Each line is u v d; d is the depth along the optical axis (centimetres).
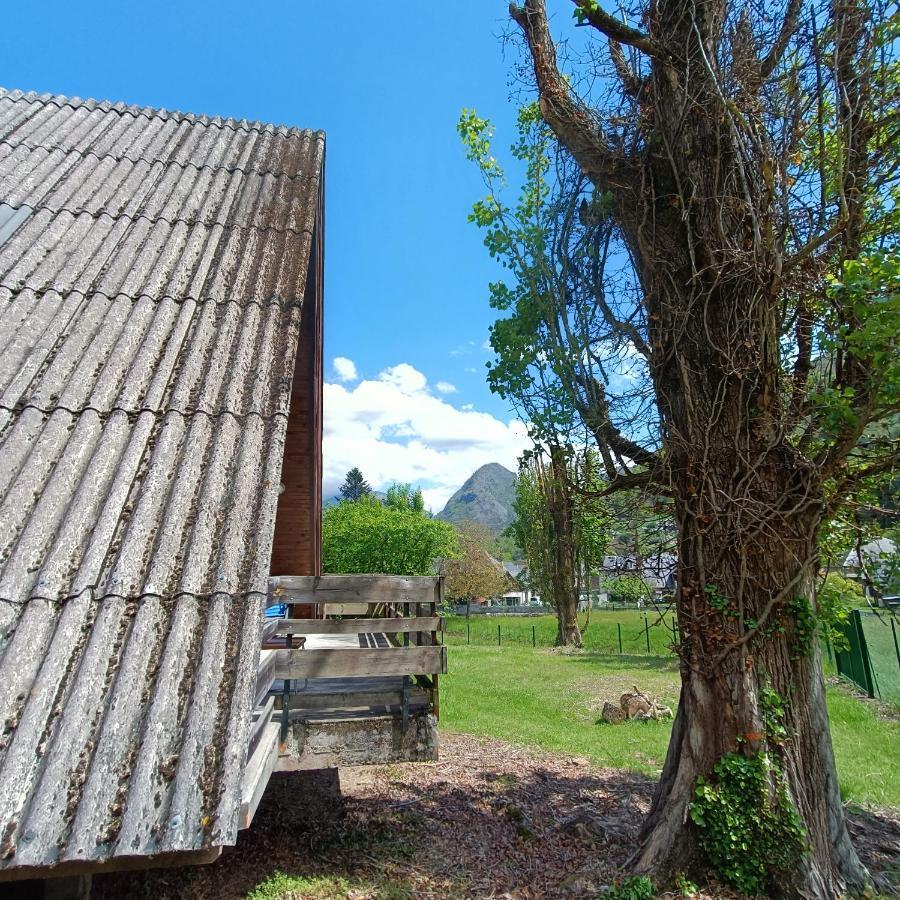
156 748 219
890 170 425
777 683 416
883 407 373
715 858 398
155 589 268
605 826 529
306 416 836
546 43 553
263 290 461
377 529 3866
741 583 422
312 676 467
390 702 494
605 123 508
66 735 218
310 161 651
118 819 202
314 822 567
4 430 329
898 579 460
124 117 693
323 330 818
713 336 448
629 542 527
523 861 480
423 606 566
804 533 429
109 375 368
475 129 579
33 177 543
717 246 442
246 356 402
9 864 188
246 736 226
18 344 377
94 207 519
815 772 412
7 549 274
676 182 460
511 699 1259
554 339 539
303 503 967
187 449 333
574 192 537
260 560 285
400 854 499
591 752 814
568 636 2539
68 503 298
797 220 438
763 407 434
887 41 400
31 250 454
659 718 1042
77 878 260
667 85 466
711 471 438
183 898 432
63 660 240
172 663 244
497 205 579
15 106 661
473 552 4984
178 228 514
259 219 542
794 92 430
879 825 546
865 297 342
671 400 468
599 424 514
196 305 438
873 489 442
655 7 470
